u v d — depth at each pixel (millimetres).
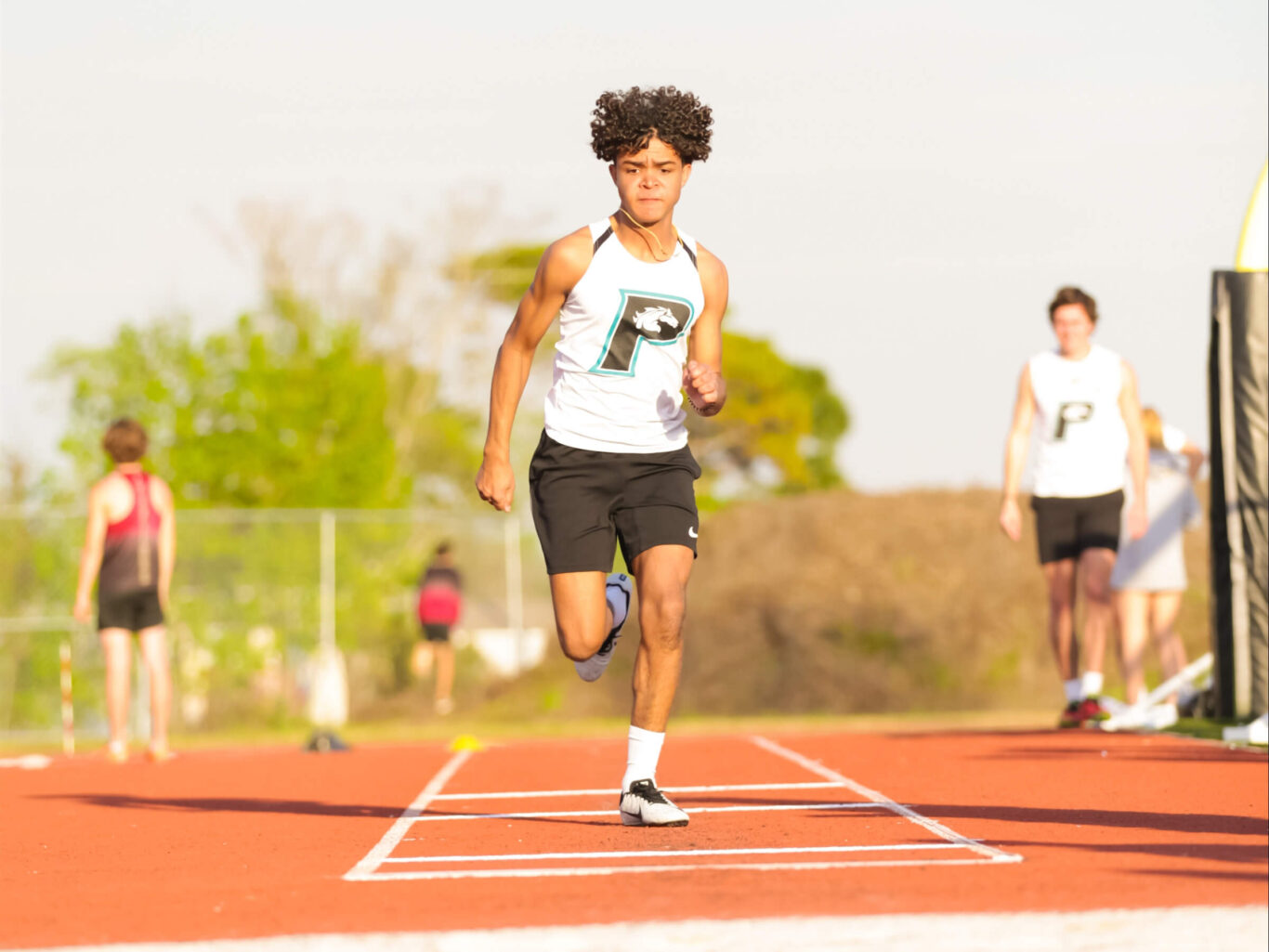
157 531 29078
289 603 54719
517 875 11070
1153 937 8680
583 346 14492
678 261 14477
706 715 60250
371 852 13188
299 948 8641
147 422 73188
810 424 166750
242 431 73688
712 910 9047
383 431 77688
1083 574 27484
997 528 68750
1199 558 63938
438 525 60781
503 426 14828
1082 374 27156
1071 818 14195
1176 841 12195
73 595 52125
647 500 14695
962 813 14969
